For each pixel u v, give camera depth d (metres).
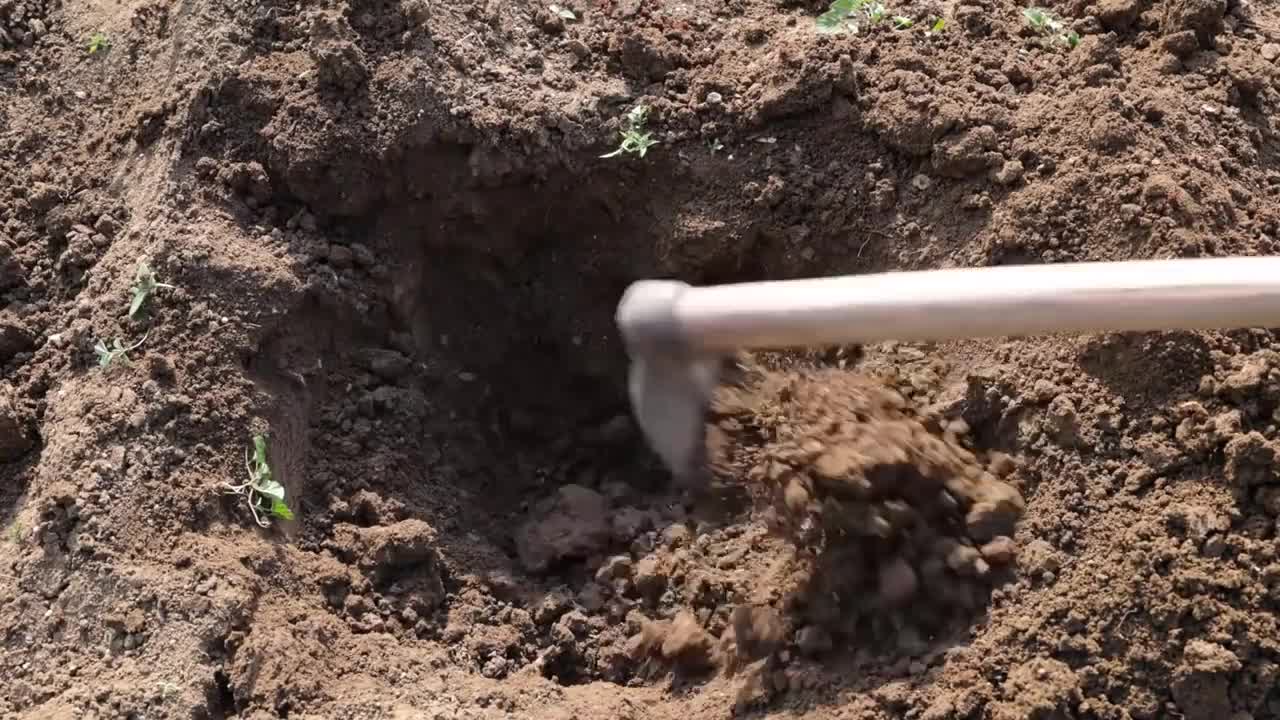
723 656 2.17
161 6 2.46
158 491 2.16
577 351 2.43
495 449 2.40
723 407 2.18
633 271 2.39
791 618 2.14
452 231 2.37
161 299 2.24
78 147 2.41
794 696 2.11
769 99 2.32
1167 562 2.05
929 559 2.11
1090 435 2.11
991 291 1.85
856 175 2.31
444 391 2.38
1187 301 1.84
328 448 2.28
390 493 2.27
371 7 2.36
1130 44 2.34
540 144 2.33
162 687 2.07
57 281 2.33
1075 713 2.03
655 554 2.28
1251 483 2.06
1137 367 2.12
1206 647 2.02
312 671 2.09
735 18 2.42
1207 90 2.29
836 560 2.12
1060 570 2.08
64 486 2.16
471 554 2.28
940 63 2.33
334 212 2.34
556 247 2.40
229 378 2.22
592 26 2.41
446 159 2.34
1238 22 2.38
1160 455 2.09
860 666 2.10
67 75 2.46
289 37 2.37
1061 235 2.20
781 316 1.86
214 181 2.32
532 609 2.26
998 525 2.11
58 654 2.11
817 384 2.18
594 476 2.42
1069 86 2.28
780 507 2.14
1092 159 2.21
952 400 2.18
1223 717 2.01
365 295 2.33
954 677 2.05
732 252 2.33
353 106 2.33
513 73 2.36
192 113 2.34
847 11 2.37
